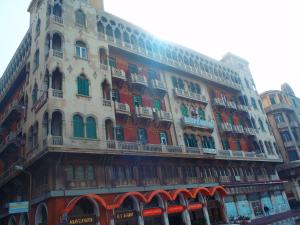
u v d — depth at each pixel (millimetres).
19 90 35188
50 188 21656
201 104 40375
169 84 37219
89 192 23250
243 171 41281
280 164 53219
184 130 35250
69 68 26375
